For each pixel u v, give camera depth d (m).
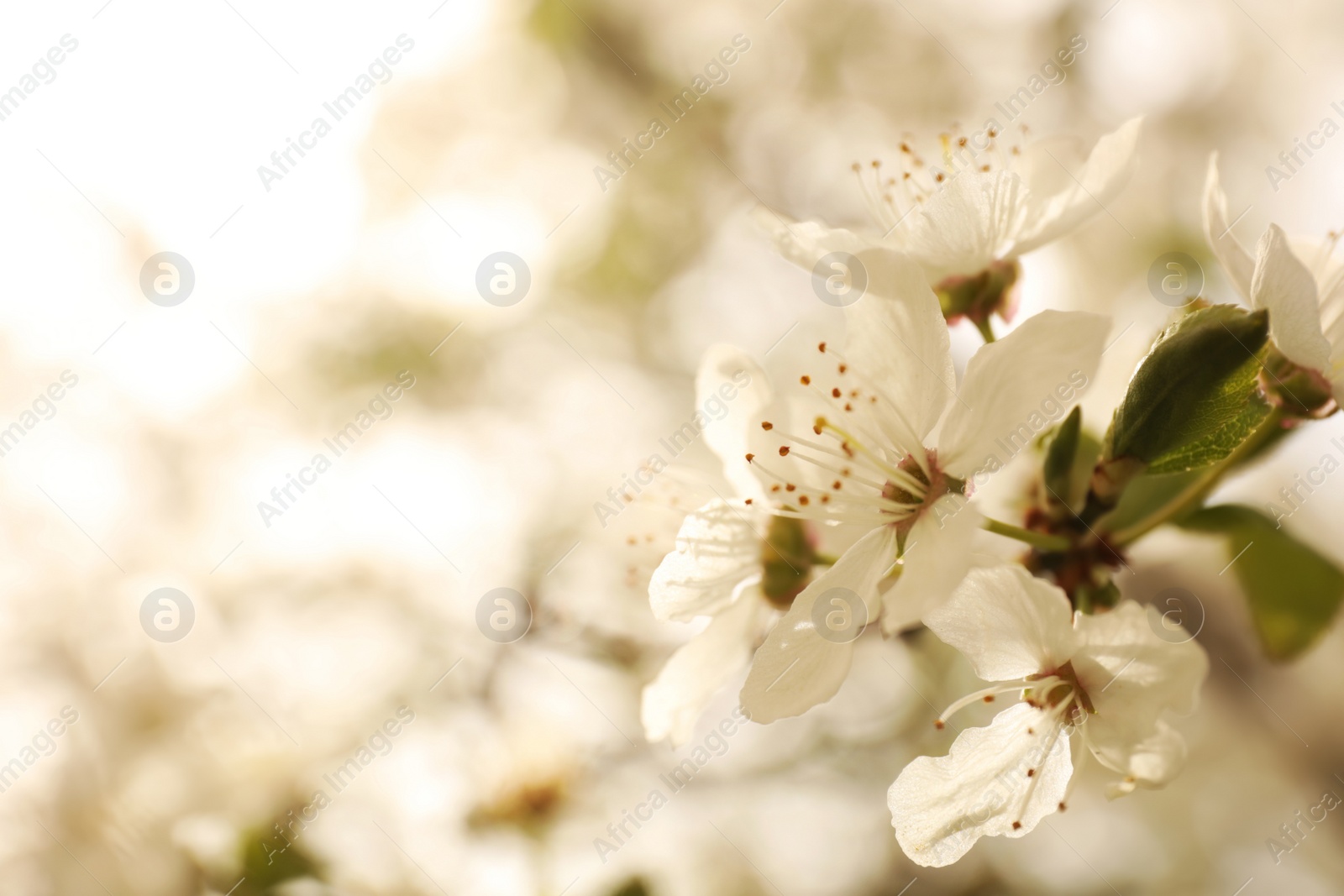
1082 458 0.18
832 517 0.18
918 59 0.32
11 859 0.22
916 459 0.18
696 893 0.22
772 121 0.32
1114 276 0.28
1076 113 0.30
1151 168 0.30
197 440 0.29
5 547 0.26
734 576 0.19
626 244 0.32
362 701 0.22
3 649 0.24
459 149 0.33
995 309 0.19
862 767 0.22
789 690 0.18
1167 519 0.18
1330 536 0.25
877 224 0.20
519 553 0.24
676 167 0.32
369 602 0.25
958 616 0.18
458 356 0.31
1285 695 0.25
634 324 0.32
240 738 0.22
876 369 0.18
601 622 0.21
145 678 0.23
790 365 0.28
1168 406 0.18
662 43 0.34
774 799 0.22
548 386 0.31
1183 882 0.27
